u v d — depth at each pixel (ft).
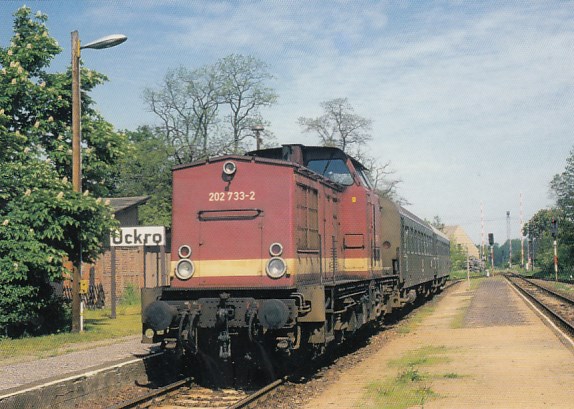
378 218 55.01
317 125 178.91
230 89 146.00
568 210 188.03
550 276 190.29
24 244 49.14
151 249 101.55
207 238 35.76
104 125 61.93
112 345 44.62
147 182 148.87
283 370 36.14
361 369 38.83
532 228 347.77
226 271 35.22
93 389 31.73
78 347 43.75
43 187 53.16
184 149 148.97
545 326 55.93
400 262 64.80
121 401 31.40
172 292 35.55
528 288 125.18
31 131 57.77
